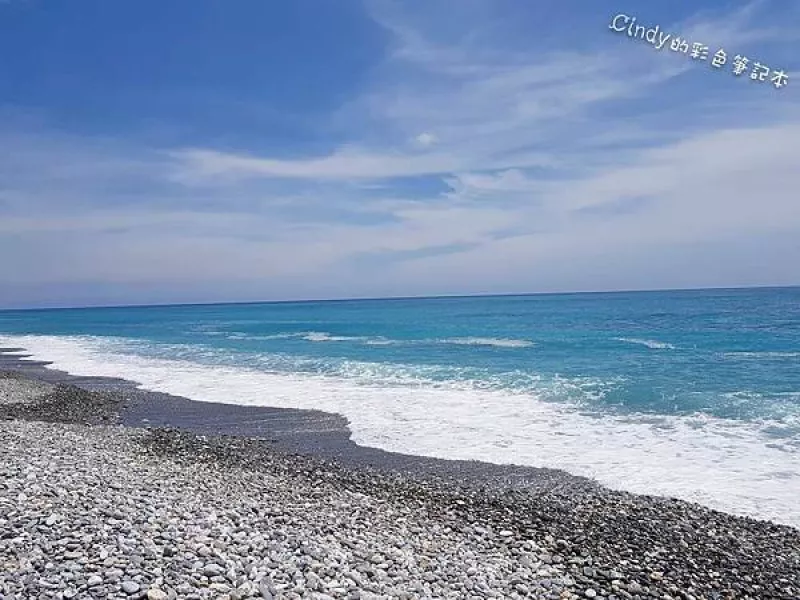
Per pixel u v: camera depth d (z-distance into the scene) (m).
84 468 11.75
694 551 9.66
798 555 9.54
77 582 6.47
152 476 11.93
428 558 8.78
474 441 17.05
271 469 14.35
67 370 35.72
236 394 25.64
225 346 49.28
